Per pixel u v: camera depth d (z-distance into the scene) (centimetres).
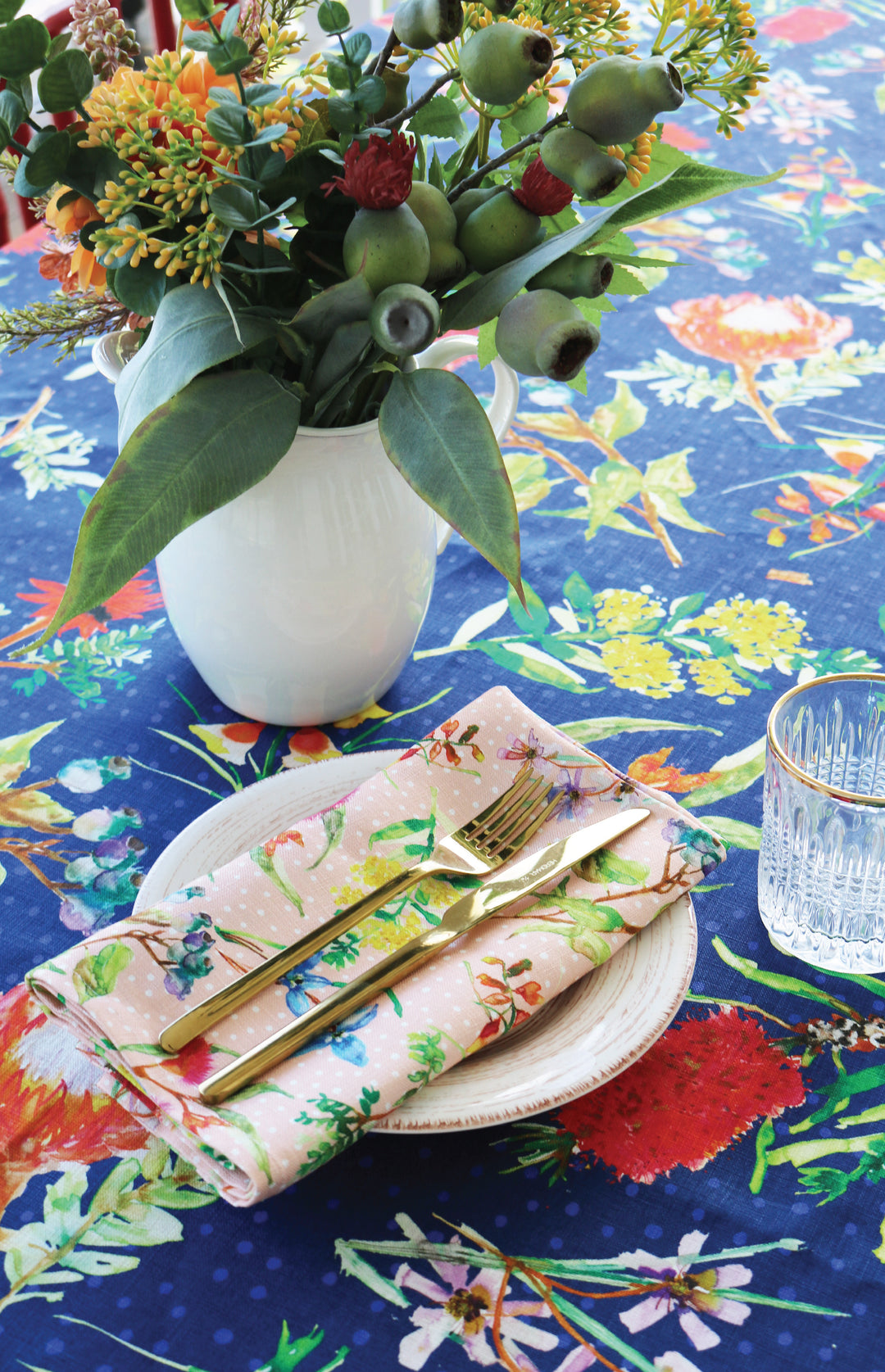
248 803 67
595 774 67
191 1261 52
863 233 130
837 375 112
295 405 62
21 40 59
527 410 109
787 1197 55
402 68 66
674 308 121
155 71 57
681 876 61
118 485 58
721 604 89
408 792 66
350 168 54
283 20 66
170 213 59
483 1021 54
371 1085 51
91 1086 59
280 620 71
